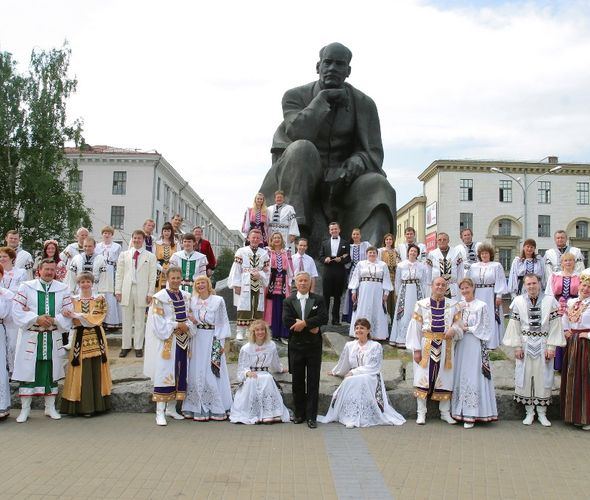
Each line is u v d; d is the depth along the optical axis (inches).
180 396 269.9
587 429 264.5
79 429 251.3
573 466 209.8
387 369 316.2
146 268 367.9
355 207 445.4
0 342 266.4
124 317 363.9
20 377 265.7
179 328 270.2
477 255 392.2
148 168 1754.4
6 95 1116.5
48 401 274.2
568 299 286.7
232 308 428.1
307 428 259.4
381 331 377.7
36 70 1151.0
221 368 279.9
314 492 178.5
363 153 470.3
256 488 181.3
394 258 405.1
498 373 317.7
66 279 403.2
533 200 1952.5
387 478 192.4
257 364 279.0
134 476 190.5
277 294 363.6
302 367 269.1
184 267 368.2
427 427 265.4
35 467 198.4
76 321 278.5
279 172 446.9
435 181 1982.0
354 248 412.2
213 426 260.7
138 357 361.7
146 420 269.9
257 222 402.9
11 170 1103.0
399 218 2399.1
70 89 1179.3
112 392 286.4
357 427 262.8
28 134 1130.7
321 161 464.1
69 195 1146.0
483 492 181.3
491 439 245.8
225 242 3292.3
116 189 1750.7
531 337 275.1
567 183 1956.2
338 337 378.0
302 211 428.1
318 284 433.7
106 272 411.5
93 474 191.9
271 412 269.0
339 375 296.2
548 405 279.3
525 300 279.4
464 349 273.7
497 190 1948.8
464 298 280.7
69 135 1178.0
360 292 379.9
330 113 469.7
